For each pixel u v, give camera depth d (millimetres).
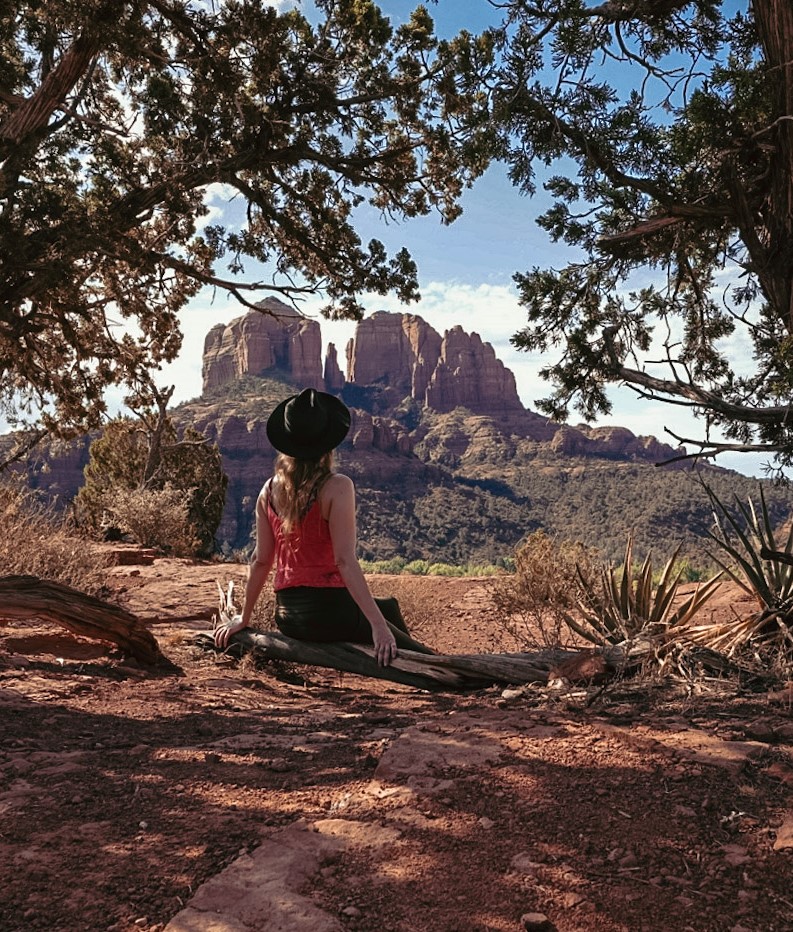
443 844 2246
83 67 11359
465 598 11695
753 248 5590
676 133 5418
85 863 2166
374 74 12914
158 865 2158
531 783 2629
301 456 4574
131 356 15961
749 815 2346
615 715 3369
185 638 6125
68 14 10375
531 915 1867
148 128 12781
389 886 2039
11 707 3793
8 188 10984
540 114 5438
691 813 2373
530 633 6703
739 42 6801
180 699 4242
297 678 5270
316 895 1997
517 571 7141
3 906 1940
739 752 2783
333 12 12836
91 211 12172
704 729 3074
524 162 5586
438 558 159125
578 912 1911
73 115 12211
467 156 5719
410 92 12688
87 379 15383
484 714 3553
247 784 2775
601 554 7254
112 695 4227
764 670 3984
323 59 12734
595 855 2174
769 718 3184
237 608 6887
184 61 12297
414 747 3031
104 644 5430
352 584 4602
